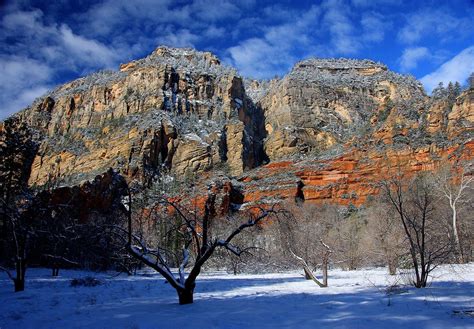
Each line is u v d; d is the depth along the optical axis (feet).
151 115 454.40
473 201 153.89
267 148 484.33
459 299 44.86
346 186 337.11
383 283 75.10
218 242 50.01
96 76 642.63
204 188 313.12
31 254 116.47
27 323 38.37
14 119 194.18
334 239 136.56
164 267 50.62
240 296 59.26
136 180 352.69
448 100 352.28
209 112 505.25
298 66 635.66
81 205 182.09
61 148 469.16
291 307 44.55
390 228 115.44
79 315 42.63
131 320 38.01
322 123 504.02
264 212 55.31
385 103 416.05
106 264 131.23
